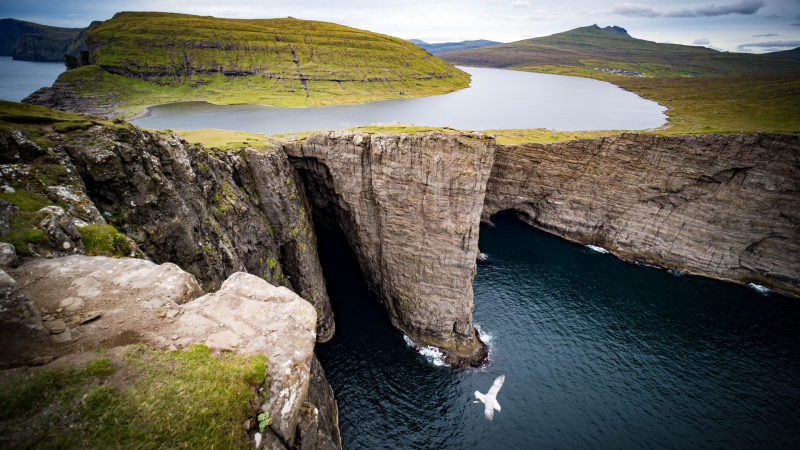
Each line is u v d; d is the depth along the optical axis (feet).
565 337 190.49
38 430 29.66
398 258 185.26
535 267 252.42
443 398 156.66
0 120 71.82
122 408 32.96
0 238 48.57
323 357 174.70
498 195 311.27
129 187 79.71
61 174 68.44
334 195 204.74
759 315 210.59
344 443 138.00
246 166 153.79
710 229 245.86
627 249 272.31
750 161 224.94
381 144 164.45
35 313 37.37
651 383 165.17
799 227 222.69
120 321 42.22
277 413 39.47
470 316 179.83
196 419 34.32
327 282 222.48
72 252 54.29
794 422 149.48
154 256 81.97
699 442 141.38
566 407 153.69
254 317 46.52
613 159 262.88
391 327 194.59
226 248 112.16
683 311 212.23
